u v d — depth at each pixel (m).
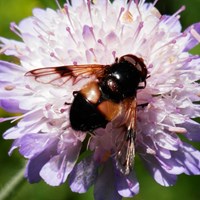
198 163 0.13
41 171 0.13
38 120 0.13
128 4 0.14
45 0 0.17
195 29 0.14
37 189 0.17
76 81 0.13
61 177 0.13
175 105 0.13
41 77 0.13
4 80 0.13
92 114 0.12
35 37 0.14
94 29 0.13
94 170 0.13
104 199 0.13
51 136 0.13
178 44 0.14
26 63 0.13
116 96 0.12
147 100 0.13
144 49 0.13
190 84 0.13
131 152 0.12
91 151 0.13
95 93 0.12
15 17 0.17
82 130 0.12
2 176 0.17
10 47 0.14
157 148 0.13
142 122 0.13
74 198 0.17
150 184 0.17
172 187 0.17
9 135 0.13
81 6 0.14
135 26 0.13
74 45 0.13
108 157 0.13
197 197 0.17
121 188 0.13
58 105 0.13
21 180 0.15
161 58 0.13
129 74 0.12
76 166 0.13
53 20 0.14
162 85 0.13
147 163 0.13
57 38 0.13
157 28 0.13
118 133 0.13
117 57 0.13
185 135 0.13
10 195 0.15
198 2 0.17
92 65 0.13
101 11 0.14
